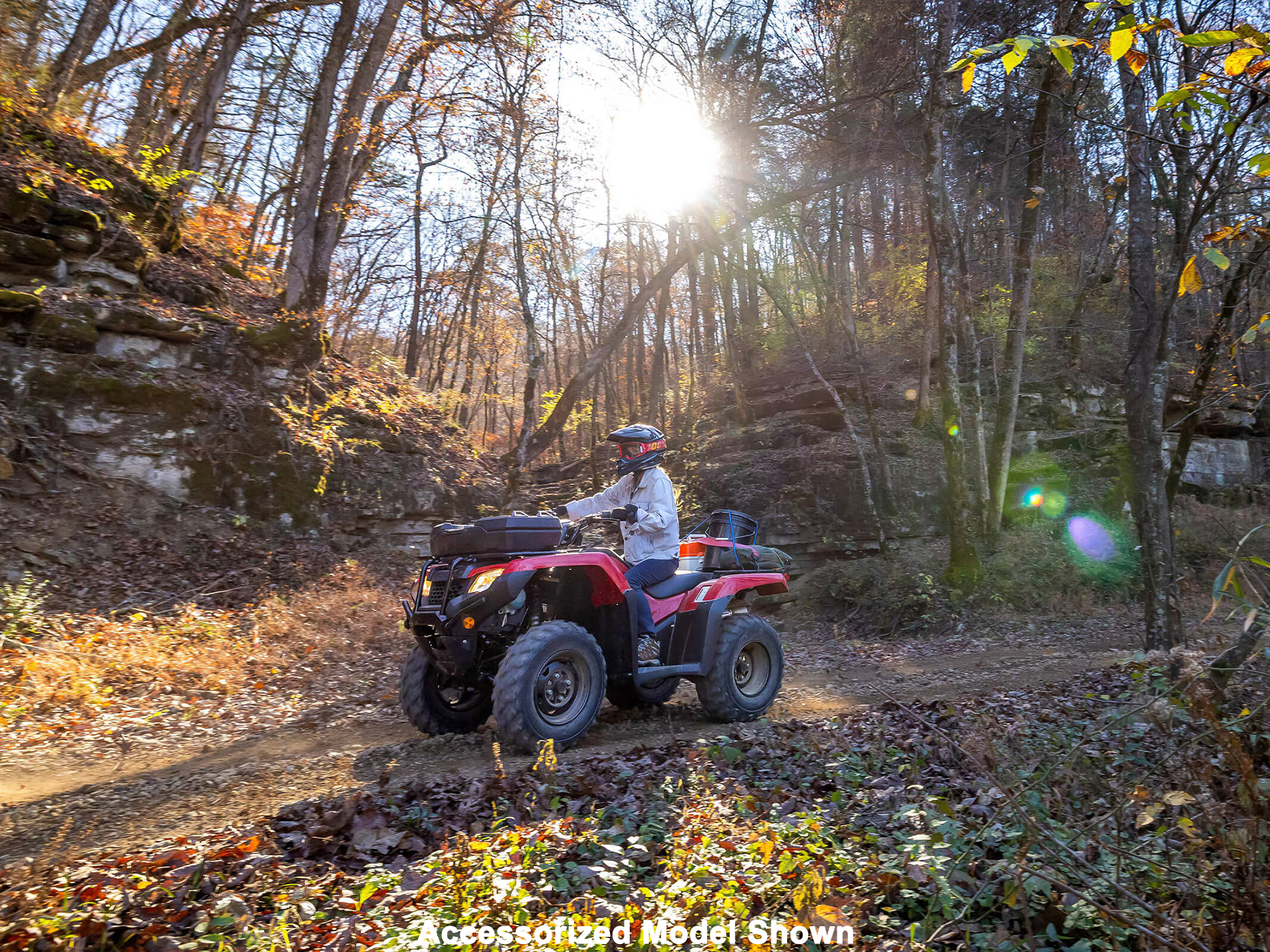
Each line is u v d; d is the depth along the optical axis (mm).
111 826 3633
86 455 9719
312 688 7043
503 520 4891
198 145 13477
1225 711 3092
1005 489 15641
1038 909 2652
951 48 12328
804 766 4465
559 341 34531
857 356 15805
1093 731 3504
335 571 10898
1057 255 20578
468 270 21703
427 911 2557
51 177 10773
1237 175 6730
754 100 17062
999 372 18500
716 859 2961
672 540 5848
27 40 12383
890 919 2689
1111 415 18688
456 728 5371
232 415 11125
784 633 12641
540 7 14773
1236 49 1932
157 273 11875
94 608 8203
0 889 2785
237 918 2486
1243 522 14836
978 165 18500
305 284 12914
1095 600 12703
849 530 14969
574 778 4078
